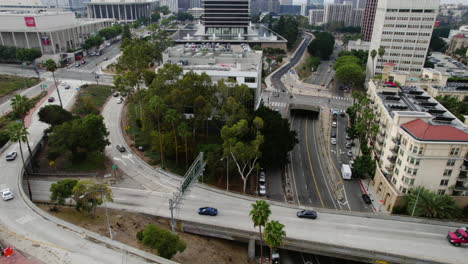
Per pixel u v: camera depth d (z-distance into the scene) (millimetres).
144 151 111875
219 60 141875
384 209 90750
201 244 73938
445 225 75375
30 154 95375
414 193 82000
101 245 63500
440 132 80375
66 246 62656
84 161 103500
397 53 191000
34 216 71438
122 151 110688
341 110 163750
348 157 119938
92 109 141125
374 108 120125
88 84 179250
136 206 81938
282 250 78125
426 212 79188
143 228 75062
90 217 77250
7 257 59125
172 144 101500
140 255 61375
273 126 105250
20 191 80750
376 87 123750
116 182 92938
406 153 83875
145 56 171375
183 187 71125
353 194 97938
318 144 130125
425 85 142750
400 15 182375
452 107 121812
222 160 93438
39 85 177000
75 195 71625
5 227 67188
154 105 93875
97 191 72125
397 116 88875
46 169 99125
